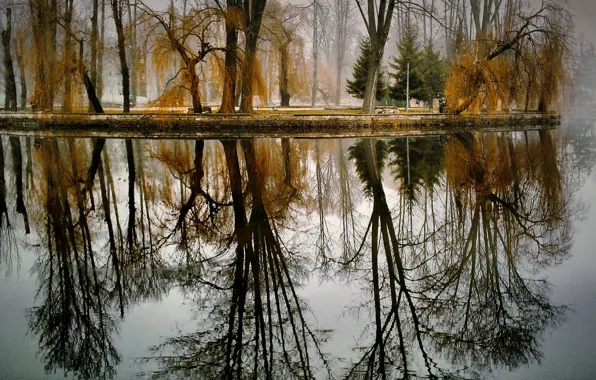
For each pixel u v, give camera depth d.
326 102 58.22
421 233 9.90
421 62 40.75
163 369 4.78
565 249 8.56
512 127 35.72
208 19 28.47
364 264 7.96
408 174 17.16
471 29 50.19
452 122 33.22
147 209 12.07
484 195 13.58
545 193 13.80
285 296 6.59
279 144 25.56
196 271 7.56
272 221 10.95
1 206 12.47
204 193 14.12
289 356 4.92
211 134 29.42
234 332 5.57
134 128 29.72
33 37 28.88
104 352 5.13
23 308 6.31
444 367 4.79
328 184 15.78
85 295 6.68
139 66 29.41
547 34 32.06
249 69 29.34
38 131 30.47
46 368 4.86
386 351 5.03
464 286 6.94
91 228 10.36
